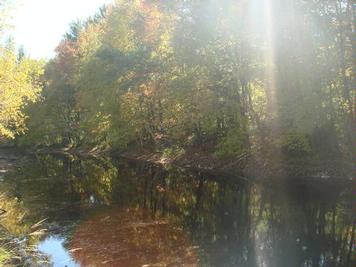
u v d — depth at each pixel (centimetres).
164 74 3591
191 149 3475
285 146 2486
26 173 3152
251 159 2648
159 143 4038
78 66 5416
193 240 1316
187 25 2783
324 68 2214
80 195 2162
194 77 2962
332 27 2186
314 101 2256
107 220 1608
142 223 1554
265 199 1889
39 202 1981
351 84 2167
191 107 3166
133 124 4072
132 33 4044
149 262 1128
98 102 4400
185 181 2547
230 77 2716
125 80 3959
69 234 1418
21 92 2491
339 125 2280
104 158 4272
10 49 2398
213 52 2719
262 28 2383
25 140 6159
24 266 1119
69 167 3556
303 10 2236
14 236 1406
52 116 6000
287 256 1136
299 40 2277
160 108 3794
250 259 1122
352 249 1174
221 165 2864
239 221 1541
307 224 1441
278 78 2442
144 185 2467
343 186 1978
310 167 2267
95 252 1223
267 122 2705
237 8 2470
